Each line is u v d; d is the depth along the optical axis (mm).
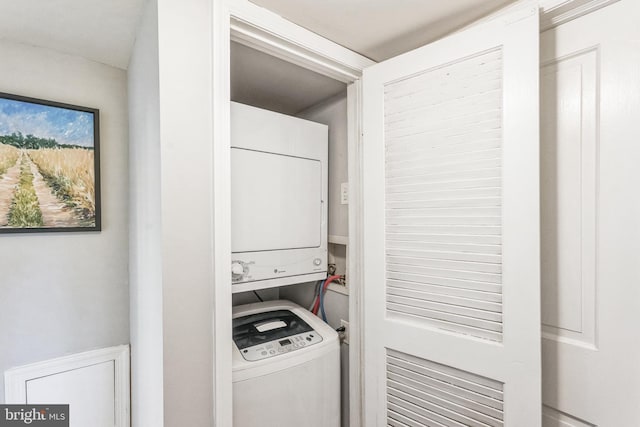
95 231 1450
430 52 1083
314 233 1515
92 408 1427
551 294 929
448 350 1041
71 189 1387
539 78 902
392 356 1199
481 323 980
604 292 825
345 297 1509
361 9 1010
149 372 1019
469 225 1002
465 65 1005
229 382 921
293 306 1553
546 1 880
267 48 1104
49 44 1317
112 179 1500
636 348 772
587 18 854
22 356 1300
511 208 910
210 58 896
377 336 1234
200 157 876
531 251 877
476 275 989
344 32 1149
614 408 807
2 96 1243
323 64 1231
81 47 1343
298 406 1194
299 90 1606
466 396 1011
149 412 1029
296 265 1438
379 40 1202
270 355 1147
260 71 1399
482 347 968
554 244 924
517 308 901
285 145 1400
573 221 886
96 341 1458
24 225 1288
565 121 901
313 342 1280
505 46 917
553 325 926
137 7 1066
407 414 1152
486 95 960
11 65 1279
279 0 966
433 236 1087
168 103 820
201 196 877
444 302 1062
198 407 872
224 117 911
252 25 988
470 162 997
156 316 896
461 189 1018
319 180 1541
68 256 1395
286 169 1403
